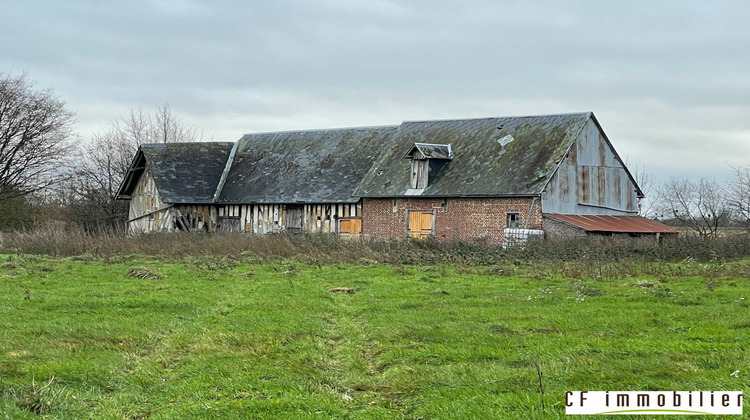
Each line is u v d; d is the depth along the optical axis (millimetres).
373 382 10625
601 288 20016
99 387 10234
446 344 12695
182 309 16672
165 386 10359
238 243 33469
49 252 32344
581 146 40938
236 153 52719
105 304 17047
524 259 28562
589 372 10281
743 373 10055
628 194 42875
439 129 46469
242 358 11781
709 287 19781
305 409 9062
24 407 8898
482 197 40312
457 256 29266
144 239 35406
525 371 10383
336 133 51031
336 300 18672
